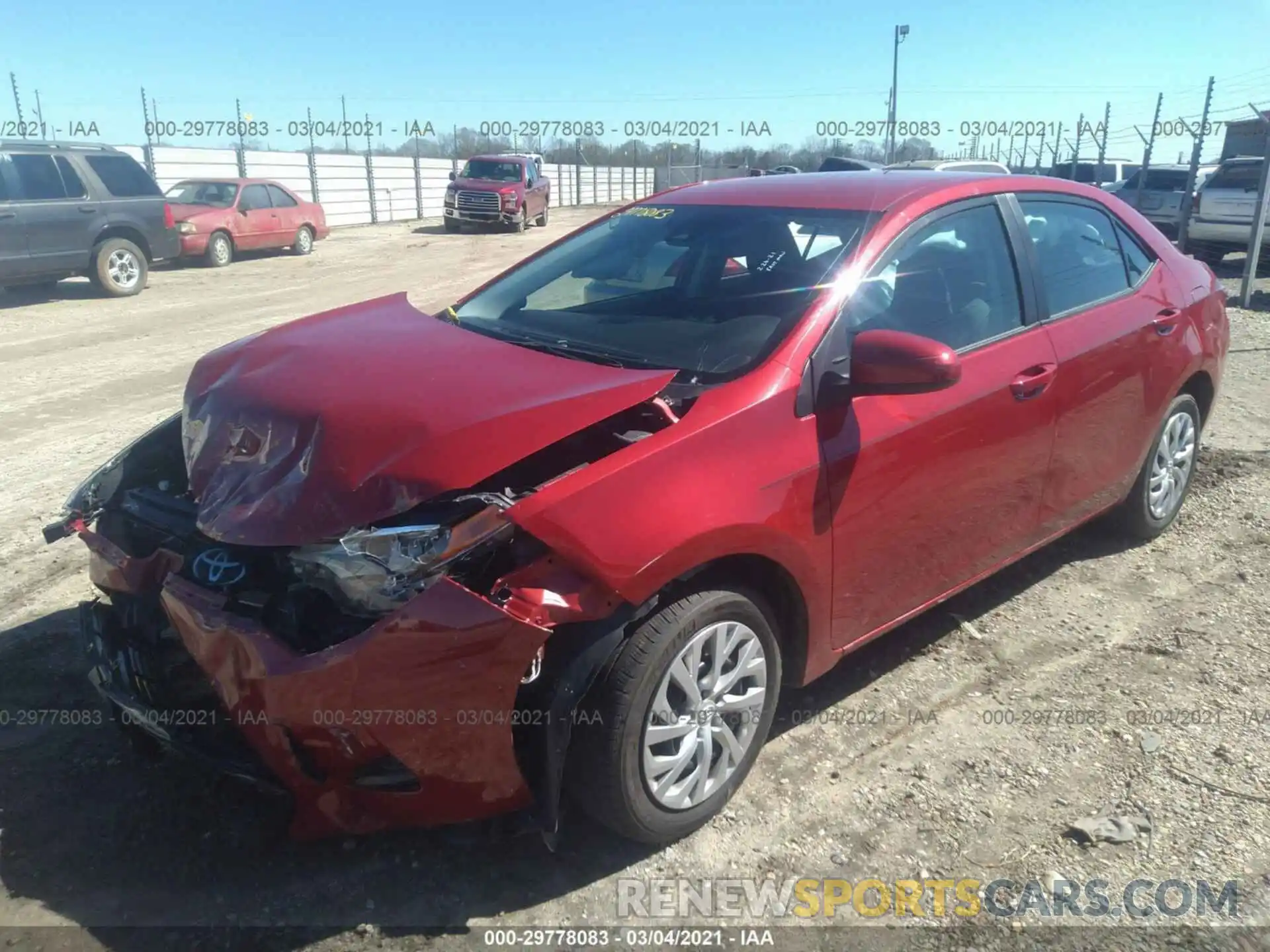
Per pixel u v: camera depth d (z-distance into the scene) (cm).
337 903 262
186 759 287
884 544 328
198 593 266
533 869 277
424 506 257
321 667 239
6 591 430
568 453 287
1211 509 534
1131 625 413
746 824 295
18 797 297
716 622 281
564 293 381
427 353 320
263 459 278
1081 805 302
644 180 4700
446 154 3441
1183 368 458
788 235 359
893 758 325
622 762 263
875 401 318
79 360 925
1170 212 1859
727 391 293
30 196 1258
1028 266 388
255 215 1861
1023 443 371
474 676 241
